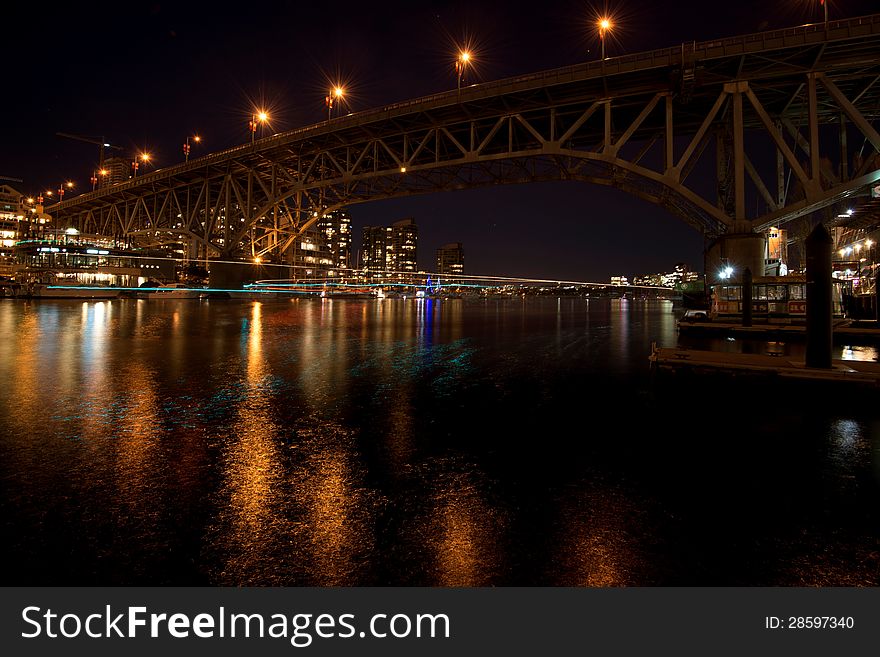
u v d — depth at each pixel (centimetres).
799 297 2709
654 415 718
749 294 2331
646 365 1273
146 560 310
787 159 3275
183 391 893
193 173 7256
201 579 291
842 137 3359
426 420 687
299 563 308
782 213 3269
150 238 9631
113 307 4738
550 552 322
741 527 359
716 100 3678
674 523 365
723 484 445
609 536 344
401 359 1386
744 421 682
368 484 441
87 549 321
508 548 328
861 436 602
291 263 9931
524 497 413
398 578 293
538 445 568
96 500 400
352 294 13850
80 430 621
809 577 298
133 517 368
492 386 961
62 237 8581
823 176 3391
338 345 1762
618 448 556
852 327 2233
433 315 4919
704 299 4003
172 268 8469
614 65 3662
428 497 412
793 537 345
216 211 7188
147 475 460
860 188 3191
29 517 367
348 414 721
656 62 3525
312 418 695
